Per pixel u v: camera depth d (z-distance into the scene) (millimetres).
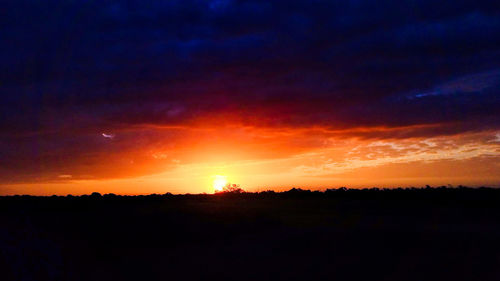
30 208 28094
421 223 24656
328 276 13867
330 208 32781
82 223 23234
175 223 23984
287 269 14836
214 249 18422
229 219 25797
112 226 22812
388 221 25344
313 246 18609
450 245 17766
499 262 14617
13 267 12141
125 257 16766
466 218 26188
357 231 21828
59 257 14516
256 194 46875
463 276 13227
